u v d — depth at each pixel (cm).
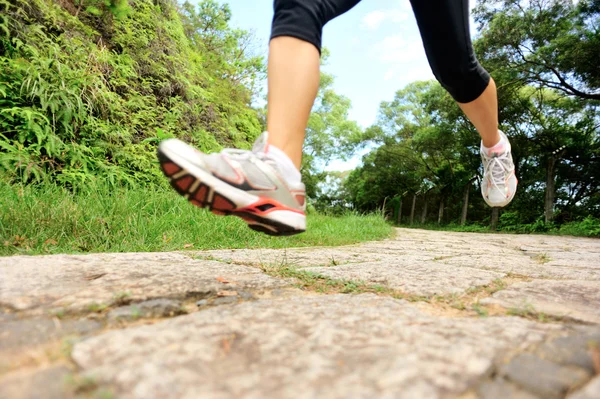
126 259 142
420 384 47
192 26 768
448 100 1477
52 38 375
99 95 372
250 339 63
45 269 111
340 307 86
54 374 49
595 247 457
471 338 64
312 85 99
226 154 94
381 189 2495
